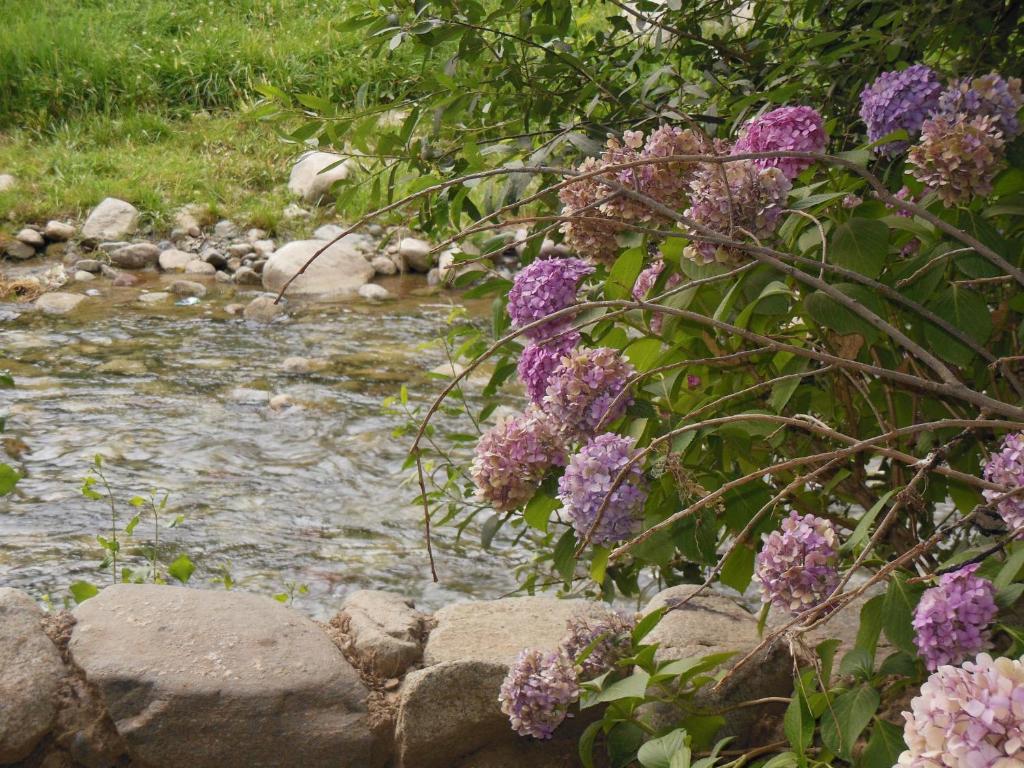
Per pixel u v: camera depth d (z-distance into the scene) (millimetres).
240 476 5055
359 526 4637
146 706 2184
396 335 7180
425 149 3145
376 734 2256
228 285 8445
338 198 3344
